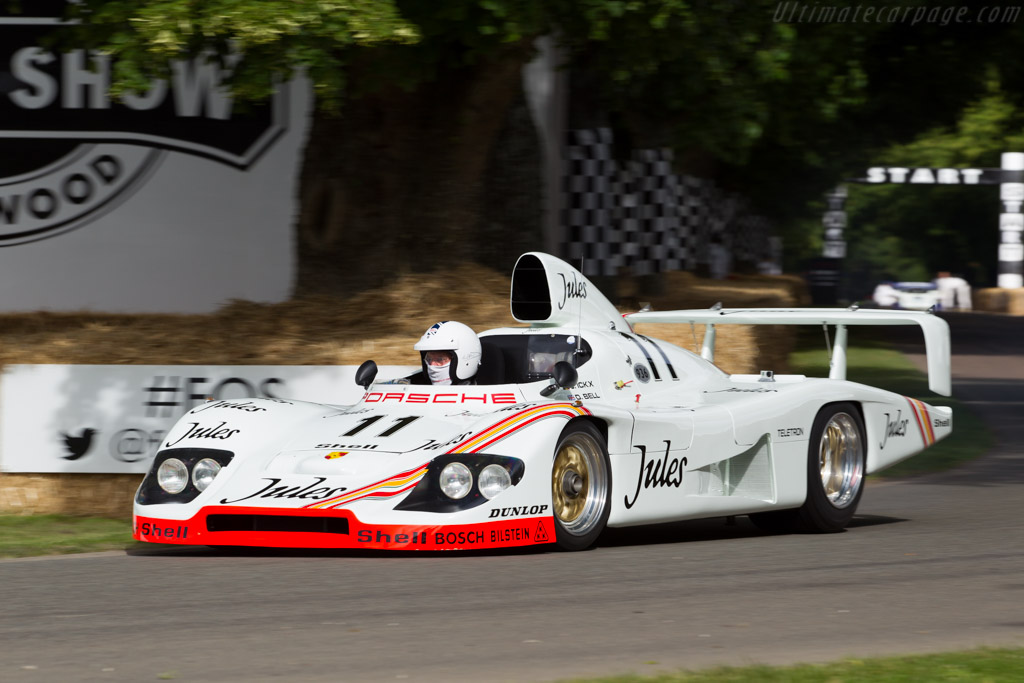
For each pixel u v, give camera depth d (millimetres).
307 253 39312
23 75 48000
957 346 96375
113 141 48750
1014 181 162000
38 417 29609
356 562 21156
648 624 16797
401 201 38688
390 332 33312
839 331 29859
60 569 20906
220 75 48688
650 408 25359
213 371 30109
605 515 22828
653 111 62688
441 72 37688
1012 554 22766
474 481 20938
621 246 68500
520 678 14016
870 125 106562
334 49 31516
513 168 45906
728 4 37031
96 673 14234
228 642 15680
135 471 29859
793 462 26172
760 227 150125
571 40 35281
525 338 25734
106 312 47312
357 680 13945
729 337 40062
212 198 49500
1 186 48219
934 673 14062
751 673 14039
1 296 48531
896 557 22422
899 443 28781
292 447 22531
